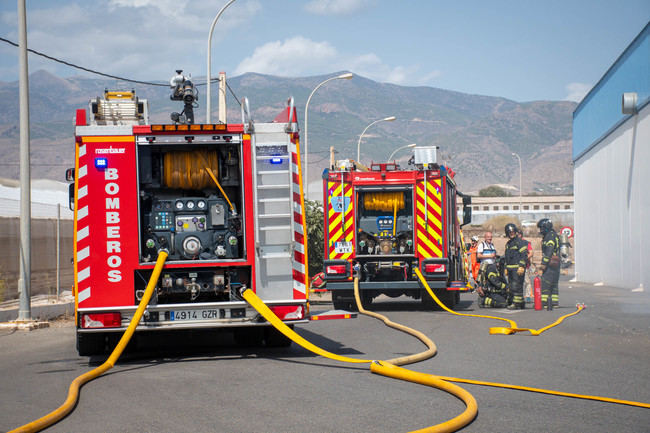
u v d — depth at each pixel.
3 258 16.77
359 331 12.52
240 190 9.76
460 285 16.62
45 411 6.21
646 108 24.39
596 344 10.51
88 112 9.95
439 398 6.67
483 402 6.50
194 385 7.31
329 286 16.80
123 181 9.08
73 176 10.08
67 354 10.12
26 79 14.86
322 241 23.45
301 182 9.44
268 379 7.65
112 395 6.85
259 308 8.96
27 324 14.13
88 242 9.00
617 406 6.37
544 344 10.52
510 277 17.30
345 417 5.89
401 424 5.66
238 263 9.25
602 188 31.47
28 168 14.75
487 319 14.48
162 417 5.91
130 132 9.12
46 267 18.69
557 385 7.33
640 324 13.23
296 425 5.62
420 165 16.55
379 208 17.05
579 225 36.91
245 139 9.32
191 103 11.27
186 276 9.38
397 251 16.92
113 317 8.95
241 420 5.79
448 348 10.09
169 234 9.56
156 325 8.95
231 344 10.86
